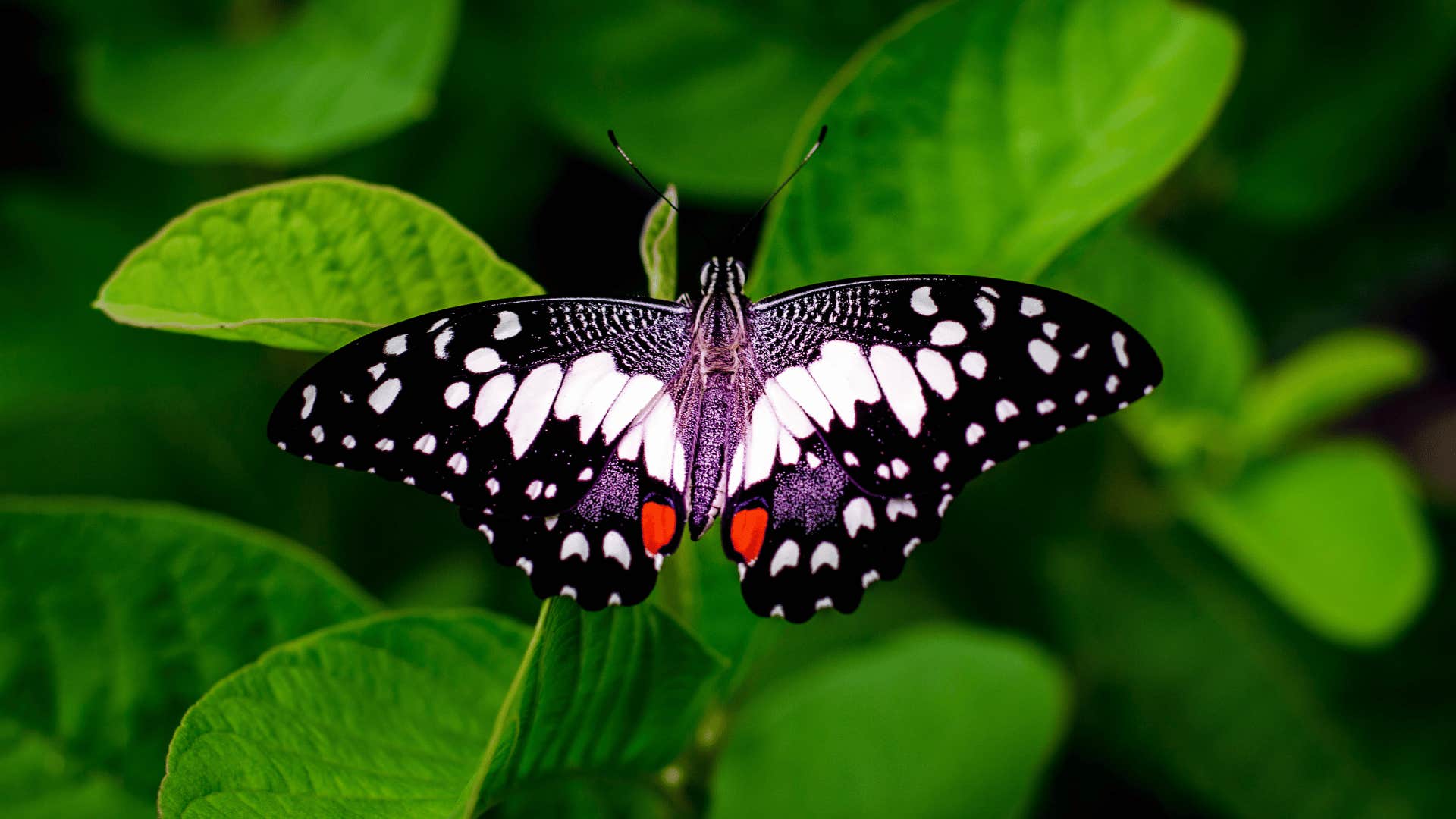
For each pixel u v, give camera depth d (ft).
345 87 1.68
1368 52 1.81
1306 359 1.76
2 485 1.81
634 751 1.54
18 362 1.75
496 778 1.49
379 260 1.52
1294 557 1.73
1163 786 1.81
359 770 1.50
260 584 1.56
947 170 1.57
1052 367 1.55
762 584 1.55
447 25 1.68
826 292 1.57
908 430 1.57
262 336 1.51
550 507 1.55
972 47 1.56
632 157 1.77
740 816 1.64
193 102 1.69
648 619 1.49
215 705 1.49
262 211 1.51
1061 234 1.56
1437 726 1.80
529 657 1.45
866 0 1.77
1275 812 1.80
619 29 1.78
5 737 1.54
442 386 1.54
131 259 1.51
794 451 1.57
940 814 1.64
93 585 1.55
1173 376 1.76
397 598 1.80
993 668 1.66
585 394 1.56
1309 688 1.81
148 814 1.55
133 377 1.76
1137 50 1.57
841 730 1.65
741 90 1.79
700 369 1.57
